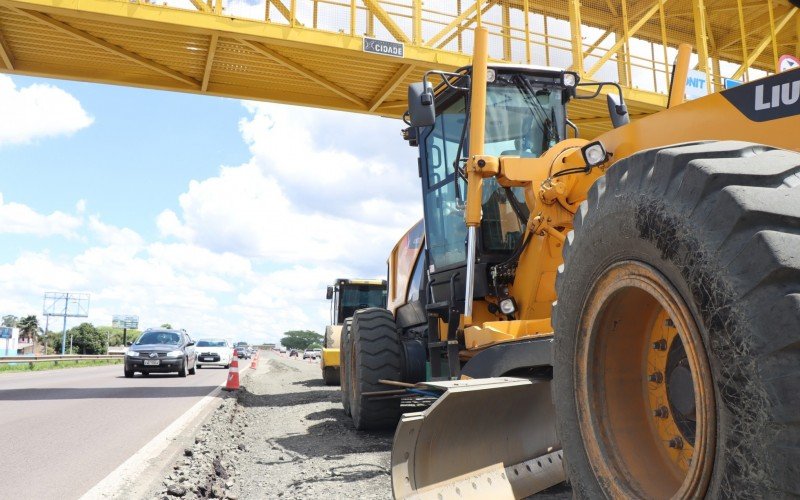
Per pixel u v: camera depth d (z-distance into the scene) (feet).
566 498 12.08
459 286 18.06
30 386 48.34
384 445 20.39
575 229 7.63
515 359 11.05
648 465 6.70
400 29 43.45
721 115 8.66
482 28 15.16
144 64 44.01
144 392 42.63
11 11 37.11
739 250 5.01
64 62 45.01
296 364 130.52
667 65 53.67
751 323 4.79
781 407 4.51
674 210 5.74
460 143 17.54
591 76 50.29
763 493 4.63
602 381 7.10
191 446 20.49
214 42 39.40
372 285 59.31
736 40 72.84
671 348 6.80
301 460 18.37
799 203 4.97
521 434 11.35
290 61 43.29
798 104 7.41
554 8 59.11
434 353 18.70
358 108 51.39
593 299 7.13
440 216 19.48
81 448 20.39
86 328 304.30
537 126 17.62
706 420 5.31
